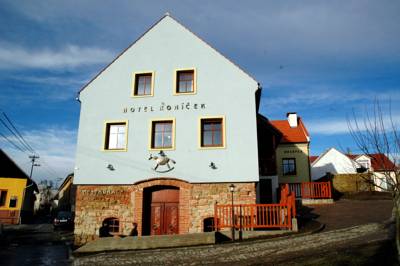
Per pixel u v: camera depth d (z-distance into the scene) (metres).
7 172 34.34
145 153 17.11
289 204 14.19
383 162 9.81
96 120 17.92
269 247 11.74
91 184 17.11
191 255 11.65
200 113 17.19
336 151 36.94
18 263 12.07
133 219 16.39
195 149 16.77
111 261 11.66
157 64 18.23
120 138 17.72
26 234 23.05
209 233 13.26
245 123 16.75
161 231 16.44
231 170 16.25
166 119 17.38
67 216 29.22
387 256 8.78
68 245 17.02
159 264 10.87
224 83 17.41
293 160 30.77
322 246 11.04
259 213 14.51
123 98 18.05
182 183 16.44
